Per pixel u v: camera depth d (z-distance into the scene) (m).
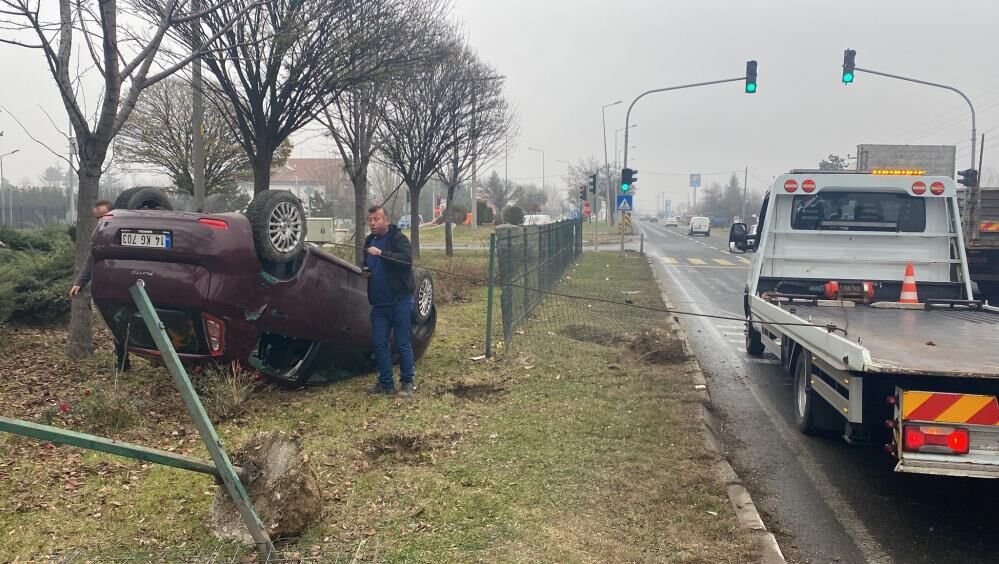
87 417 6.12
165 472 5.27
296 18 10.47
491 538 4.41
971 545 4.79
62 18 7.73
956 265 9.25
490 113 24.48
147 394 7.02
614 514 4.85
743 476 6.03
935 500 5.55
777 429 7.34
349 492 5.03
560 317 13.18
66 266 10.77
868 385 5.29
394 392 7.60
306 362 7.50
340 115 16.81
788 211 9.58
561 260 20.52
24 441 5.71
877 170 9.30
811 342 6.34
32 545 4.19
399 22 11.81
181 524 4.49
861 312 8.26
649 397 7.78
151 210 6.63
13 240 12.23
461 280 16.75
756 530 4.67
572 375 8.71
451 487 5.17
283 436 4.52
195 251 6.29
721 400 8.48
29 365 8.02
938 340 6.13
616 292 18.34
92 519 4.54
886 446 4.92
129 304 6.50
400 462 5.69
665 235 65.69
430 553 4.19
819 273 9.52
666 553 4.33
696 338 12.73
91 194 8.12
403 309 7.54
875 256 9.41
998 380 4.79
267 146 11.77
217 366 6.73
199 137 11.91
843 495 5.63
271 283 6.79
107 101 7.89
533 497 5.05
